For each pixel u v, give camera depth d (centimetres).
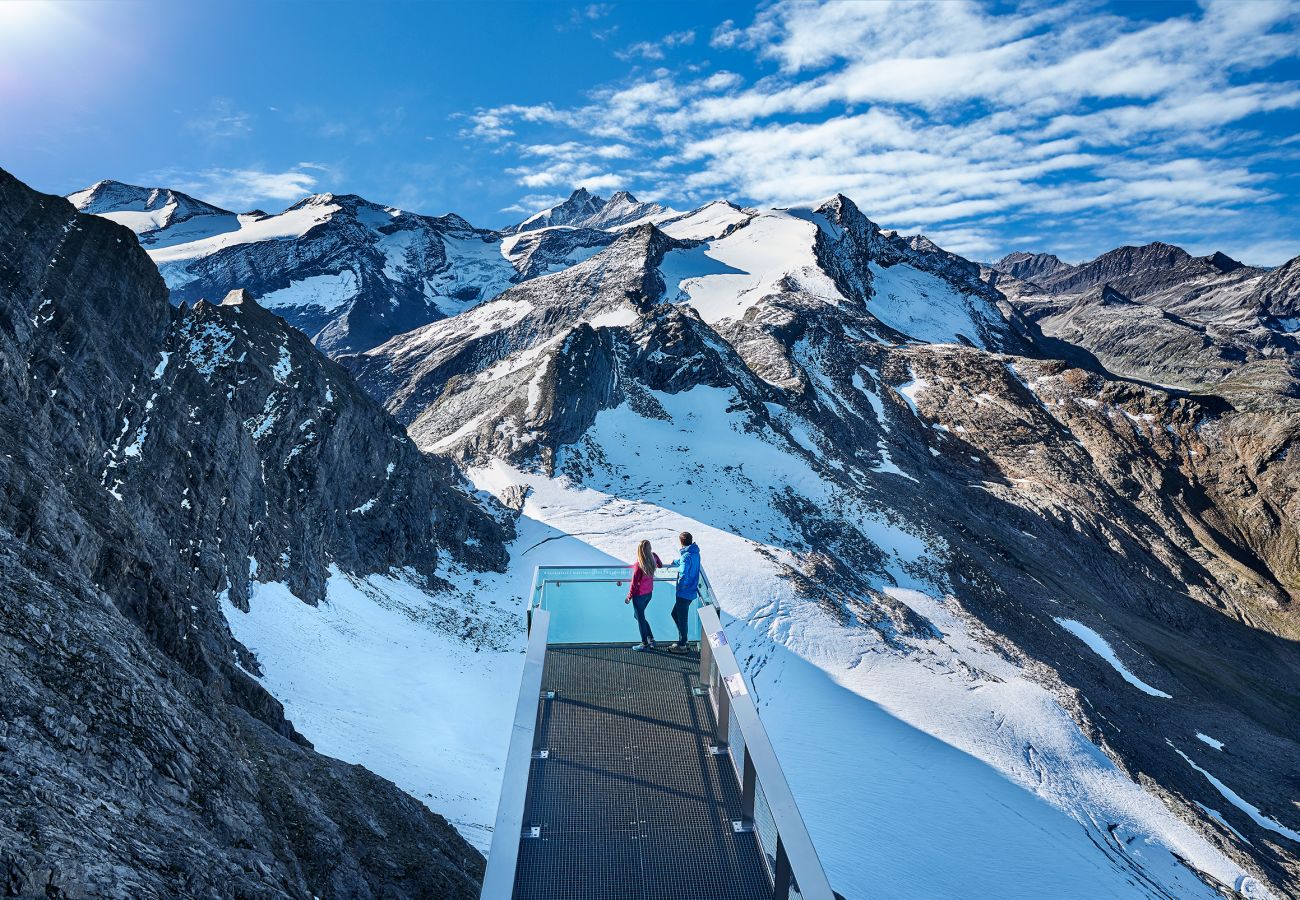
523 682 820
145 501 2362
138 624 1509
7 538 974
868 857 3269
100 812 643
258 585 2917
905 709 4559
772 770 673
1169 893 3509
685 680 934
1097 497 10800
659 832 714
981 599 6638
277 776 1202
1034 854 3503
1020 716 4669
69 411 2156
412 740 2453
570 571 1013
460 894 1273
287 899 815
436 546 5175
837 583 6034
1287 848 4238
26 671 744
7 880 481
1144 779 4441
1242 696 6706
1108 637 6831
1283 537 11025
